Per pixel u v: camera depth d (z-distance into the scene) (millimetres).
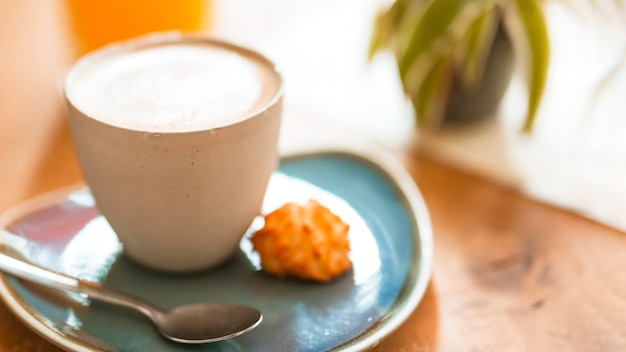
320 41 682
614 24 567
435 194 499
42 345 398
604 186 508
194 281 421
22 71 511
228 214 402
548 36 512
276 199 471
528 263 449
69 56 566
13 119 506
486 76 537
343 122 568
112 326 391
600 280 439
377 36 557
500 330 411
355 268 427
